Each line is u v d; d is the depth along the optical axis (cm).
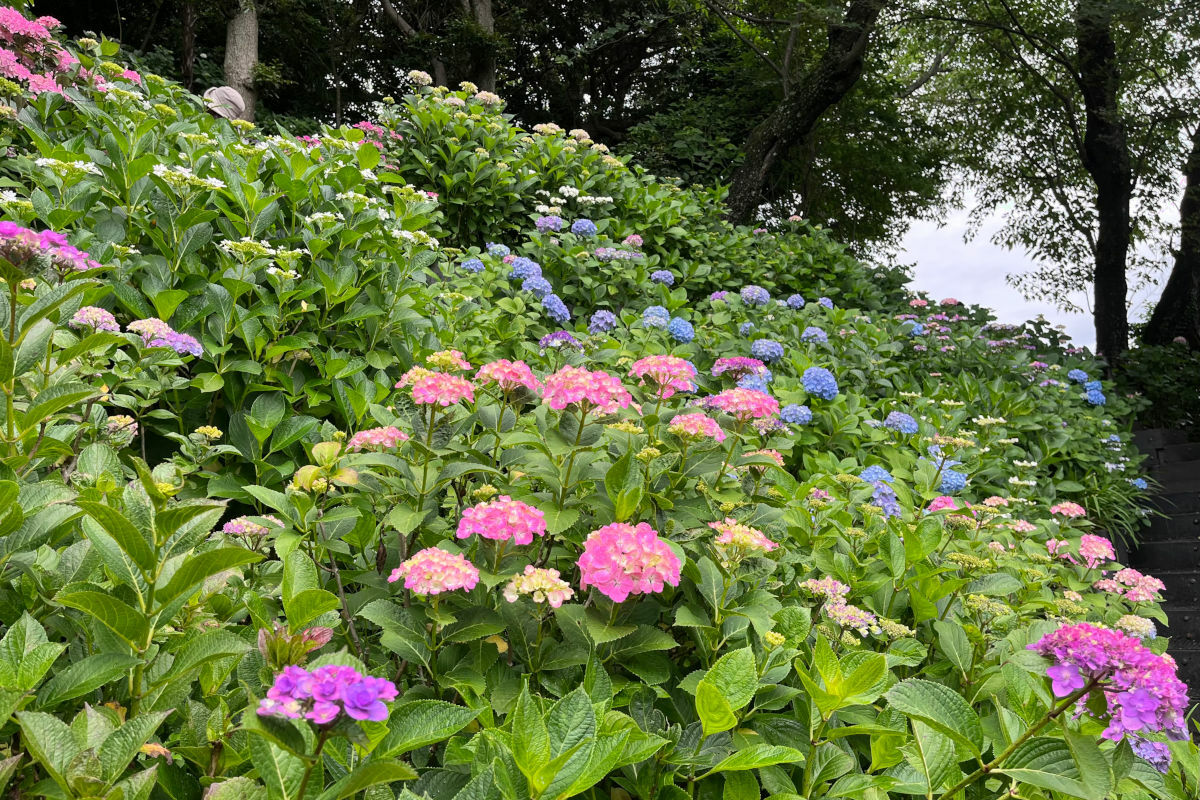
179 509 124
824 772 178
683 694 201
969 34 1642
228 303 328
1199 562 671
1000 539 356
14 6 523
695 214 873
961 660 219
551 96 2008
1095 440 724
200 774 141
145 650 128
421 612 179
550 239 637
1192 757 197
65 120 464
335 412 357
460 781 151
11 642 123
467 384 195
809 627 197
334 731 98
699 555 206
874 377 633
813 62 1590
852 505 328
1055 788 145
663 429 233
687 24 1738
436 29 1684
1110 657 141
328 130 606
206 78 1262
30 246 147
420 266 415
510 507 175
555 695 178
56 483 155
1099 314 1584
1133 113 1598
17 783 123
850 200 1759
